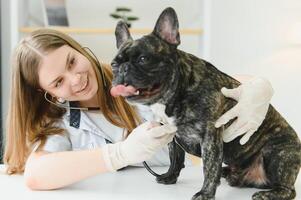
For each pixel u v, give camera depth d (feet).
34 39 3.35
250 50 7.54
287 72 7.57
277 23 7.47
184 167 3.21
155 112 2.52
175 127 2.51
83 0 7.16
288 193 2.49
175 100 2.38
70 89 3.36
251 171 2.70
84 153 2.77
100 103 3.77
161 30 2.34
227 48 7.53
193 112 2.39
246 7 7.42
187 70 2.40
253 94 2.54
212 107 2.40
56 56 3.27
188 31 6.42
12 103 3.56
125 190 2.72
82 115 3.76
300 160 2.57
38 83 3.48
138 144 2.59
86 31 6.24
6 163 3.52
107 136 3.75
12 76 3.55
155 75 2.25
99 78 3.68
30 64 3.34
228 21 7.45
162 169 3.32
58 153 2.88
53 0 6.48
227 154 2.64
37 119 3.63
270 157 2.57
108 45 7.20
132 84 2.22
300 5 7.40
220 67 7.56
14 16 6.23
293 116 7.68
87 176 2.75
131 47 2.27
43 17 7.13
